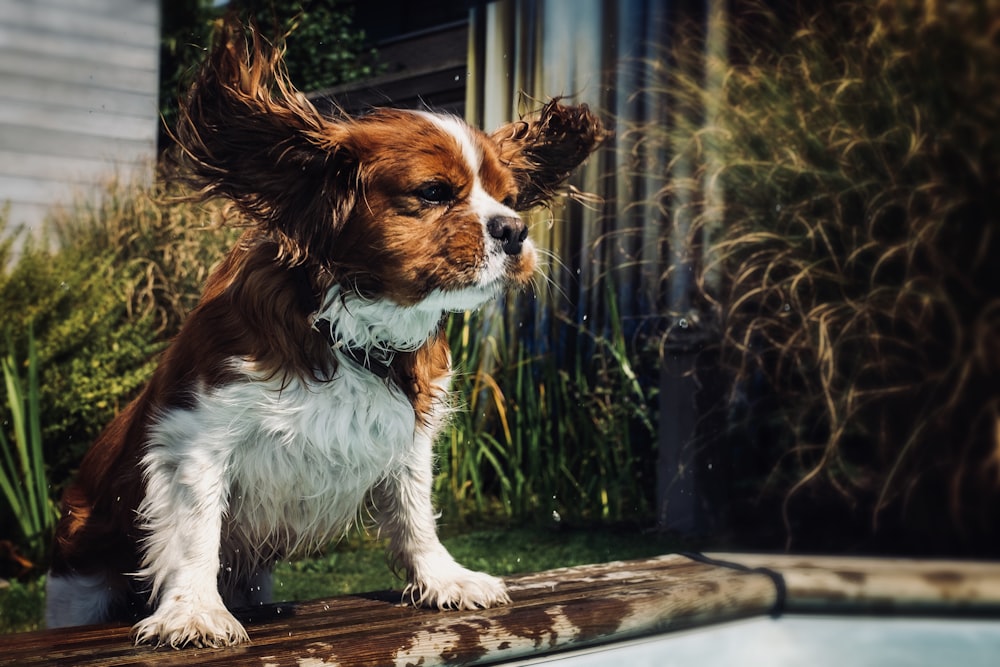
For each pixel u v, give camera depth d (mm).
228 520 2377
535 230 5836
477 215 2271
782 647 2848
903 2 4699
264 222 2256
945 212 4207
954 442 4328
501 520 5055
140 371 4910
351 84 7504
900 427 4309
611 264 5500
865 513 4422
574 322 5629
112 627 2240
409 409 2398
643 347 5230
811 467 4543
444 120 2408
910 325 4277
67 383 4723
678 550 4320
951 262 4270
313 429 2256
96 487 2533
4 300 4859
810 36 4984
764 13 5273
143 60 7383
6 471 4562
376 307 2311
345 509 2463
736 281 4289
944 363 4270
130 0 7320
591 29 6191
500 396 5152
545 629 2363
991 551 4098
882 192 4250
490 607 2426
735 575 2922
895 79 4598
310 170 2275
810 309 4336
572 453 5324
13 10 6852
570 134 2867
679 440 4707
